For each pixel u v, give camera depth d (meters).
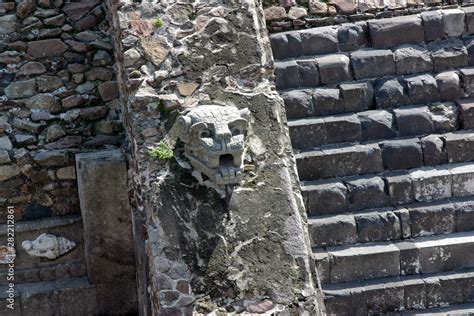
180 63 9.73
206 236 8.91
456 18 11.21
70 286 10.74
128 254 10.71
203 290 8.75
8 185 11.02
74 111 11.24
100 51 11.44
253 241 8.94
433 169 10.21
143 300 9.81
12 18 11.41
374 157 10.20
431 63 10.97
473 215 9.91
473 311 9.36
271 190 9.17
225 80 9.72
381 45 11.11
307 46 11.03
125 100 10.20
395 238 9.80
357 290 9.36
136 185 9.82
